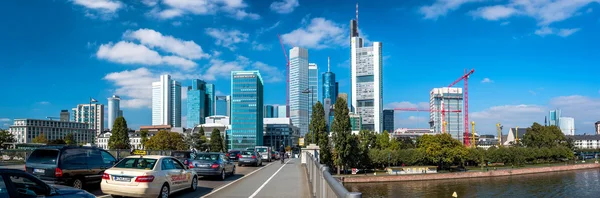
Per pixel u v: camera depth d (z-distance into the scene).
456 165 118.19
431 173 93.00
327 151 79.62
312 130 81.12
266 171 30.62
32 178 8.31
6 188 7.73
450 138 106.19
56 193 8.71
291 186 19.42
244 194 16.27
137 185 13.21
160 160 14.50
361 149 88.19
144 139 115.75
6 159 24.89
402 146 142.62
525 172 109.50
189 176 16.56
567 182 89.62
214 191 17.25
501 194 72.69
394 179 86.31
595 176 101.75
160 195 13.97
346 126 82.12
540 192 75.50
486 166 123.00
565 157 143.38
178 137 93.62
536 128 155.25
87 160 15.82
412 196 68.56
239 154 37.66
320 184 11.01
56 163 14.46
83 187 15.61
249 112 191.75
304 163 39.69
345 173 86.31
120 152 32.16
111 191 13.41
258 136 192.75
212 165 21.98
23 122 181.62
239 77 194.00
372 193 71.00
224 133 188.00
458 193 72.88
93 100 93.44
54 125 198.25
